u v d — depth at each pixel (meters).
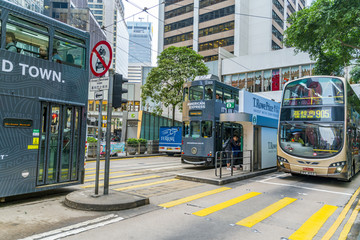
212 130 14.05
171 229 4.95
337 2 9.55
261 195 8.21
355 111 13.02
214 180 9.87
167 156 23.50
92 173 11.77
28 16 6.54
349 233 5.03
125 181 9.97
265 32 47.38
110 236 4.51
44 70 6.83
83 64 7.93
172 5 58.88
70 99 7.44
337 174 10.23
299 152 10.95
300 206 7.04
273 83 31.88
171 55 26.03
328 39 11.19
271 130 14.88
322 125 10.72
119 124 53.78
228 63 35.47
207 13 52.78
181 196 7.72
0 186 5.90
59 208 6.04
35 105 6.61
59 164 7.14
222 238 4.59
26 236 4.38
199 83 14.85
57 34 7.23
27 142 6.42
